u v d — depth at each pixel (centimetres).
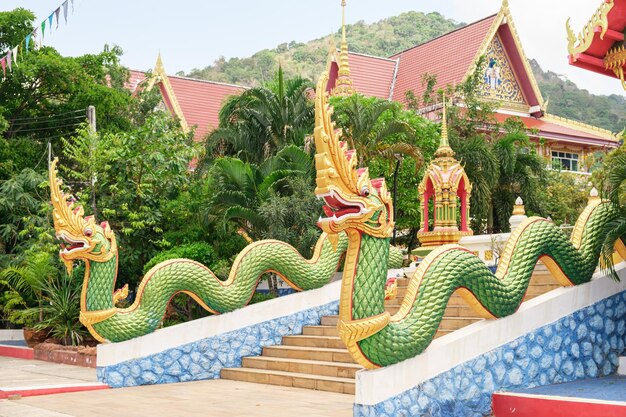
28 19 2434
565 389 877
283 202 1599
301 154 1720
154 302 1258
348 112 1825
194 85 3828
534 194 2352
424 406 820
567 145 3712
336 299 1459
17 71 2342
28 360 1769
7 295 1969
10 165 2303
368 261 795
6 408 988
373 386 786
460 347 862
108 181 1894
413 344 812
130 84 3581
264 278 1784
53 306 1816
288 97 1914
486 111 2552
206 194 1823
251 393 1104
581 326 979
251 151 1922
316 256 1452
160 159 1864
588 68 1201
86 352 1560
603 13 1109
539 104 3559
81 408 980
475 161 2136
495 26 3403
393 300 1373
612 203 999
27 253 1930
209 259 1708
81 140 1956
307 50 9825
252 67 8700
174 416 904
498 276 932
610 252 970
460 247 893
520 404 809
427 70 3675
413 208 2161
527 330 926
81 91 2478
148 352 1245
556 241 968
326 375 1159
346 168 770
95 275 1220
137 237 1877
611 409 716
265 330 1366
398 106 1953
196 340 1295
